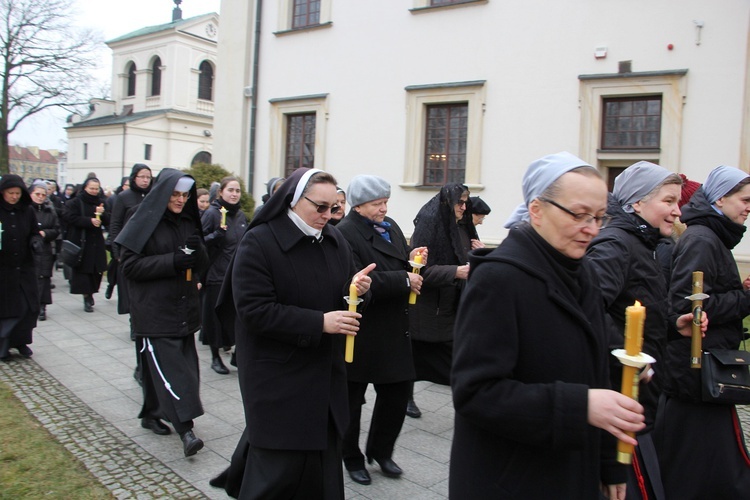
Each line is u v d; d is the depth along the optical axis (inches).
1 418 177.8
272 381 101.0
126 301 255.4
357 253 143.6
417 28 467.8
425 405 201.6
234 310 113.4
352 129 505.4
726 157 355.6
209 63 1507.1
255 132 576.4
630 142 391.9
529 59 417.4
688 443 118.7
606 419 60.9
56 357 250.5
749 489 116.6
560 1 404.2
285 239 104.3
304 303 104.4
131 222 157.9
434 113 469.7
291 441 98.6
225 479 121.3
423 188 464.4
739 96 350.6
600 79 390.3
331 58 518.6
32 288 245.6
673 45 368.2
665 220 105.7
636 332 64.1
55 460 149.9
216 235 226.7
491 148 434.0
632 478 102.3
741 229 122.3
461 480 71.6
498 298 66.3
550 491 66.7
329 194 104.1
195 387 155.9
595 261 98.9
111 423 176.7
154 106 1471.5
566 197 67.5
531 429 62.9
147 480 140.4
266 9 566.3
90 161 1472.7
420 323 170.4
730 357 112.9
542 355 66.2
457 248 172.6
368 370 138.5
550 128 410.3
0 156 1226.6
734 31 351.3
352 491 137.6
